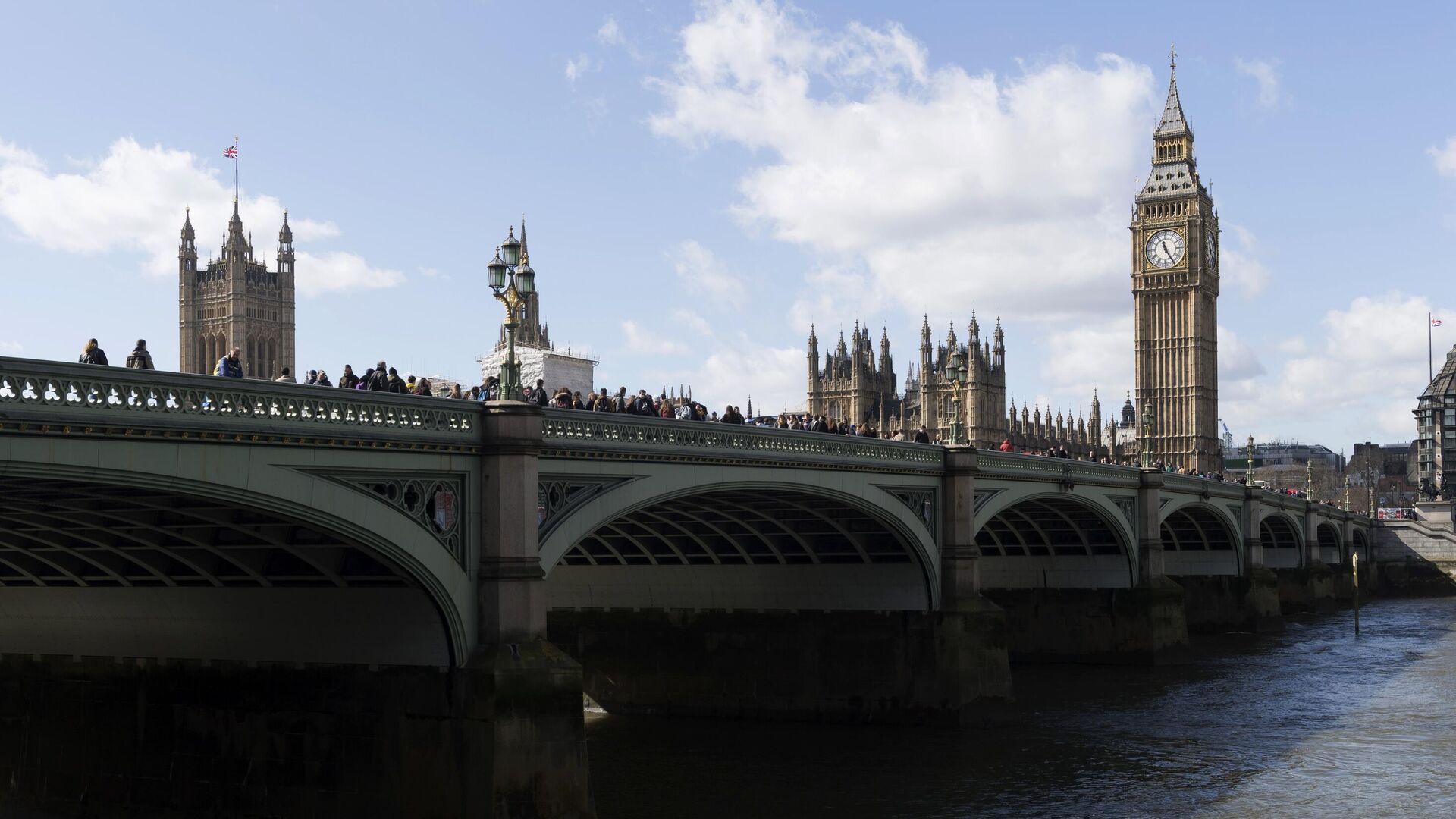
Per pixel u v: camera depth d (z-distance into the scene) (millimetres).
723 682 56312
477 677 30844
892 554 53375
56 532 31656
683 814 41031
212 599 35375
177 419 24797
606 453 34812
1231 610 98062
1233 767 47250
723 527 52688
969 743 50719
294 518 27703
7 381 22312
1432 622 108562
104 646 37969
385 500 29469
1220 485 92562
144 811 36781
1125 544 75438
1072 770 46531
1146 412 80375
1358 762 47906
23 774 39156
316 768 33688
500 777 30469
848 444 46344
